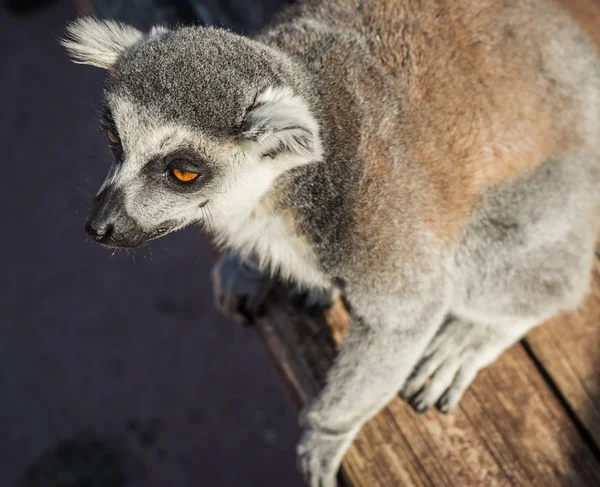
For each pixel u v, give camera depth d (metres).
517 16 0.81
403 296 0.78
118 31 0.80
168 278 1.43
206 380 1.32
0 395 1.32
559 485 0.78
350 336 0.80
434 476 0.79
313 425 0.80
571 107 0.81
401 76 0.79
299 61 0.79
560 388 0.81
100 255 1.48
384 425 0.80
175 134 0.77
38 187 1.59
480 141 0.80
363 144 0.78
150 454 1.24
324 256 0.78
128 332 1.38
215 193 0.78
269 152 0.77
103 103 0.79
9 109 1.73
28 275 1.46
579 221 0.83
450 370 0.82
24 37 1.86
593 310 0.83
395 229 0.78
